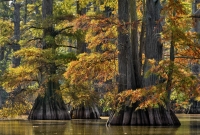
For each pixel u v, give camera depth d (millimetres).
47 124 35656
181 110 63531
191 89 25000
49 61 44438
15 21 64500
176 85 25391
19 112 43844
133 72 34188
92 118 50156
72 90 45281
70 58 44625
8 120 44469
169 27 25109
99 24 33938
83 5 44688
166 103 32219
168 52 46750
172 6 25031
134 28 34219
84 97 45375
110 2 42938
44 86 46500
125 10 34875
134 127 30547
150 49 33625
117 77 37062
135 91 27906
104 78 37969
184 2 32375
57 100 46719
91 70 35188
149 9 33781
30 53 44688
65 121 42375
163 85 26203
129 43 34688
